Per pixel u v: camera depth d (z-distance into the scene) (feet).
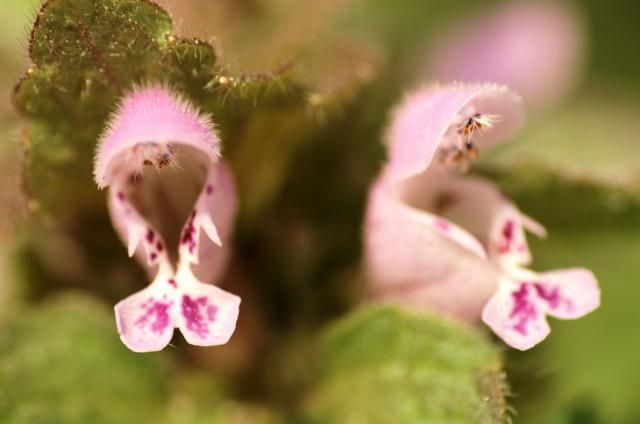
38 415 0.28
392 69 0.33
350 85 0.28
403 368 0.28
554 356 0.30
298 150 0.29
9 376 0.28
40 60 0.26
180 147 0.26
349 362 0.28
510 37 0.41
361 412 0.28
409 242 0.28
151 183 0.27
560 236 0.30
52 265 0.30
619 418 0.33
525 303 0.27
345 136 0.30
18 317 0.29
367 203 0.29
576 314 0.27
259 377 0.30
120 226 0.27
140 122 0.26
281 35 0.31
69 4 0.26
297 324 0.30
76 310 0.29
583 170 0.29
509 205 0.28
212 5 0.30
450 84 0.28
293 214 0.30
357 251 0.30
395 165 0.28
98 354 0.29
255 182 0.29
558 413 0.30
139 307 0.26
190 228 0.26
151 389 0.29
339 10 0.31
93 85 0.26
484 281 0.27
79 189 0.28
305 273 0.30
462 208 0.28
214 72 0.26
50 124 0.27
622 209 0.29
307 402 0.29
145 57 0.26
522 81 0.41
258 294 0.30
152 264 0.26
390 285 0.28
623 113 0.41
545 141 0.38
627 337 0.35
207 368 0.30
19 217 0.28
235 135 0.28
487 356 0.27
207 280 0.27
